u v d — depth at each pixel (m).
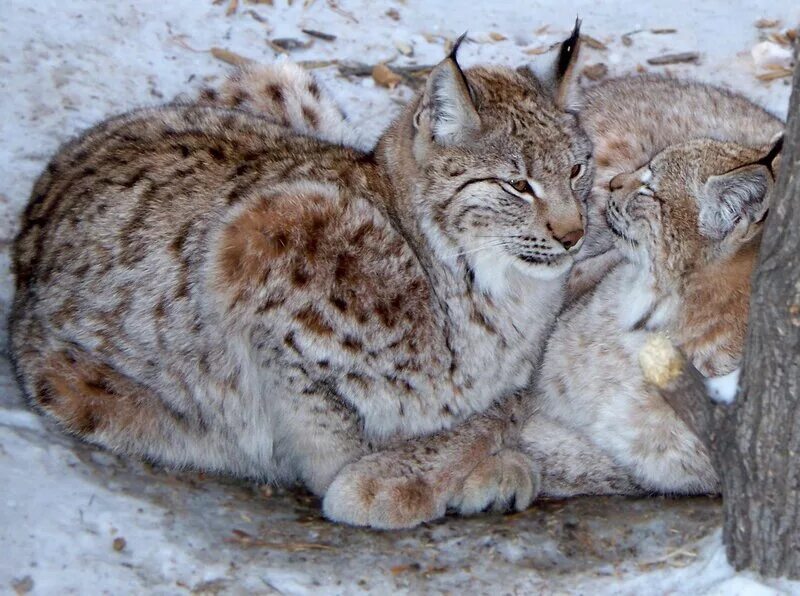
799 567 7.83
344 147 10.82
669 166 9.80
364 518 9.42
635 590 8.41
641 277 10.01
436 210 9.77
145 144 10.40
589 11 16.52
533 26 16.16
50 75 13.67
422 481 9.64
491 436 10.12
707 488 9.95
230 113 11.23
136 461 9.80
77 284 9.89
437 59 15.30
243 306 9.46
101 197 10.05
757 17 16.45
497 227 9.75
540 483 10.18
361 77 14.95
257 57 14.88
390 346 9.61
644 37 16.05
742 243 9.32
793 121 6.99
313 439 9.89
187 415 9.87
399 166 10.01
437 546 9.16
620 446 10.09
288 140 10.65
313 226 9.45
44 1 14.66
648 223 9.82
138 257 9.74
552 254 9.80
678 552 8.69
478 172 9.69
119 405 9.77
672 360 7.80
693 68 15.50
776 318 7.24
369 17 15.92
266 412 9.89
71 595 8.05
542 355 10.71
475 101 9.68
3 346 10.76
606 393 10.16
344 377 9.60
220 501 9.59
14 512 8.63
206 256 9.51
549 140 9.85
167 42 14.73
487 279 9.93
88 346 9.80
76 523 8.70
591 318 10.45
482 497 9.71
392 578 8.68
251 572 8.58
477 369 10.09
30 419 9.74
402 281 9.62
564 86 10.20
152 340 9.71
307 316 9.42
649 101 12.47
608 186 10.86
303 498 10.13
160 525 8.92
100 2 14.92
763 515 7.79
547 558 8.97
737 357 9.59
